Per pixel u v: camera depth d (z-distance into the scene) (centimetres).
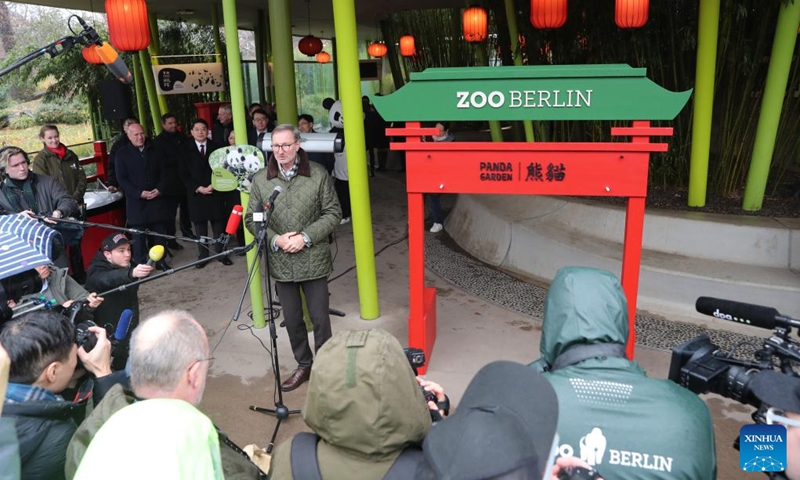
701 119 473
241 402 332
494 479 74
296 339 347
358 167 393
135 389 137
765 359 158
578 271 145
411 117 297
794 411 123
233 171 379
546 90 278
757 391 130
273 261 332
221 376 360
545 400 87
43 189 390
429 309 365
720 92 566
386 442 123
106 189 620
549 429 85
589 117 277
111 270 299
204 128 568
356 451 125
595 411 126
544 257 508
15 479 106
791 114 533
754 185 475
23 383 164
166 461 103
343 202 704
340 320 430
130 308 300
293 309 341
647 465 121
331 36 1536
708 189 544
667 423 123
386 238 655
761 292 397
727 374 152
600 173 285
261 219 304
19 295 240
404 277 527
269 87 1238
